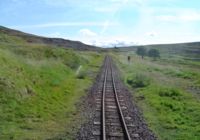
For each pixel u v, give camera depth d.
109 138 13.12
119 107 19.00
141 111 19.64
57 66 37.41
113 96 24.36
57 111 18.33
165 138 13.98
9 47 38.22
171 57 171.62
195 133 14.98
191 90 30.61
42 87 23.03
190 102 23.08
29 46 46.12
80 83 32.47
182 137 14.27
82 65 57.34
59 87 26.08
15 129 14.03
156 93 26.92
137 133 14.23
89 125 15.25
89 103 21.25
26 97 18.86
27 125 14.78
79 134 13.73
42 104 18.97
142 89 29.64
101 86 30.67
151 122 16.83
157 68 59.47
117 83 33.47
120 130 14.41
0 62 21.20
